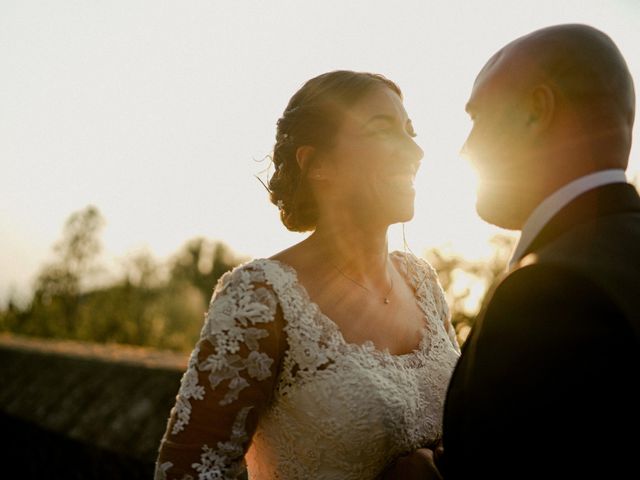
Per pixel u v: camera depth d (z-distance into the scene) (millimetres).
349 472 1691
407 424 1738
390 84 1904
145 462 4484
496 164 1344
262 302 1689
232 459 1647
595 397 1054
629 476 1037
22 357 7375
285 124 1907
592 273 1104
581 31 1293
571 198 1265
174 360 5969
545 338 1108
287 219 1940
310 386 1688
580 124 1259
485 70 1398
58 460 5309
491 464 1129
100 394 5664
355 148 1797
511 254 1365
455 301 5891
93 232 27688
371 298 1881
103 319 17594
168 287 26375
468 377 1205
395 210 1811
